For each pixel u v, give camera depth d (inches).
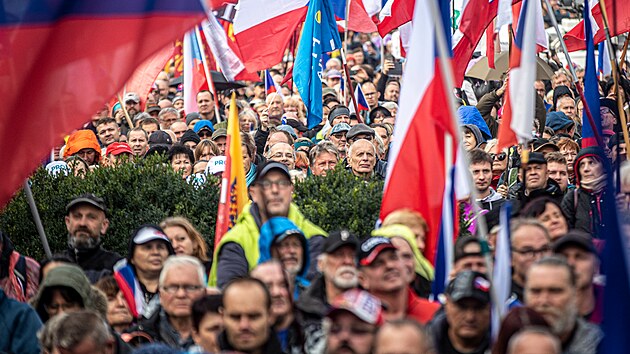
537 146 1419.8
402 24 1568.7
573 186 1326.3
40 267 1018.1
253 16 1657.2
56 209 1258.0
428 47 868.6
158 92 2253.9
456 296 786.2
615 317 722.2
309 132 1851.6
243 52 1665.8
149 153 1509.6
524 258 872.9
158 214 1252.5
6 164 846.5
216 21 1779.0
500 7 1419.8
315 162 1368.1
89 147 1545.3
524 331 671.1
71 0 842.2
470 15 1444.4
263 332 776.9
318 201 1187.3
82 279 912.9
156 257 1002.1
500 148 1119.0
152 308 962.1
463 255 888.3
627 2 1460.4
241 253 959.6
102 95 845.2
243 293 776.3
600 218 1128.2
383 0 1900.8
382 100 2198.6
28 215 1258.0
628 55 1950.1
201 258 1052.5
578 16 2532.0
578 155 1174.3
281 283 832.9
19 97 846.5
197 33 1793.8
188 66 1905.8
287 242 922.1
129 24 842.8
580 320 776.9
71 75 845.8
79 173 1334.9
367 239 837.2
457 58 1485.0
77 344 789.2
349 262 845.2
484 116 1699.1
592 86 1176.2
